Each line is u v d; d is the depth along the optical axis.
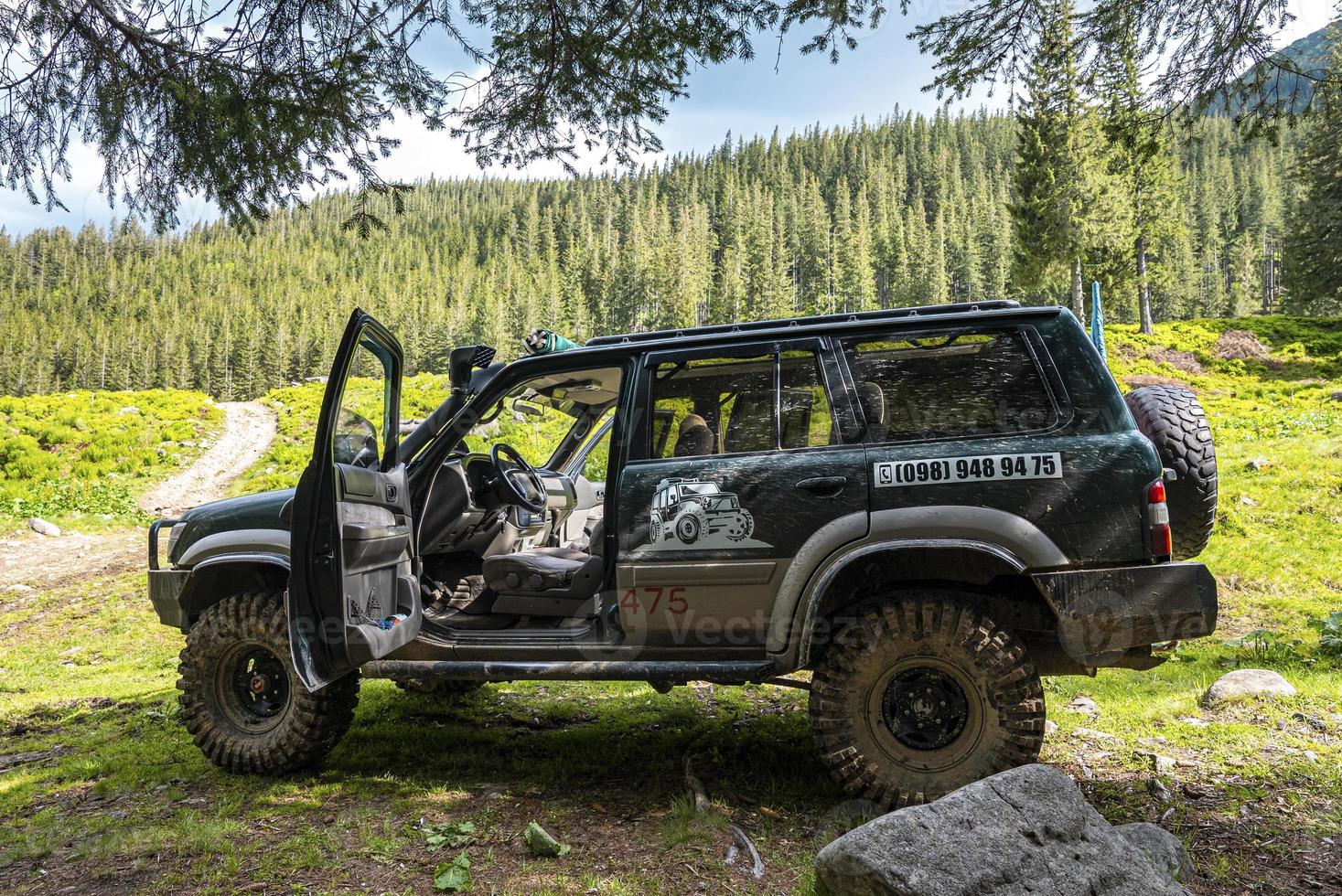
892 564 3.44
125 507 16.30
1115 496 3.28
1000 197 185.00
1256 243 127.06
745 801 3.60
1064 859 2.48
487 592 4.29
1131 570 3.23
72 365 141.12
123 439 20.70
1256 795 3.35
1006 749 3.28
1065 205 41.97
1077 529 3.29
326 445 3.54
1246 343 32.56
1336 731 4.04
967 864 2.40
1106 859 2.51
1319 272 41.41
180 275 187.38
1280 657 5.55
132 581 11.12
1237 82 4.50
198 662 4.18
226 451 22.00
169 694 6.09
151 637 8.70
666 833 3.22
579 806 3.60
